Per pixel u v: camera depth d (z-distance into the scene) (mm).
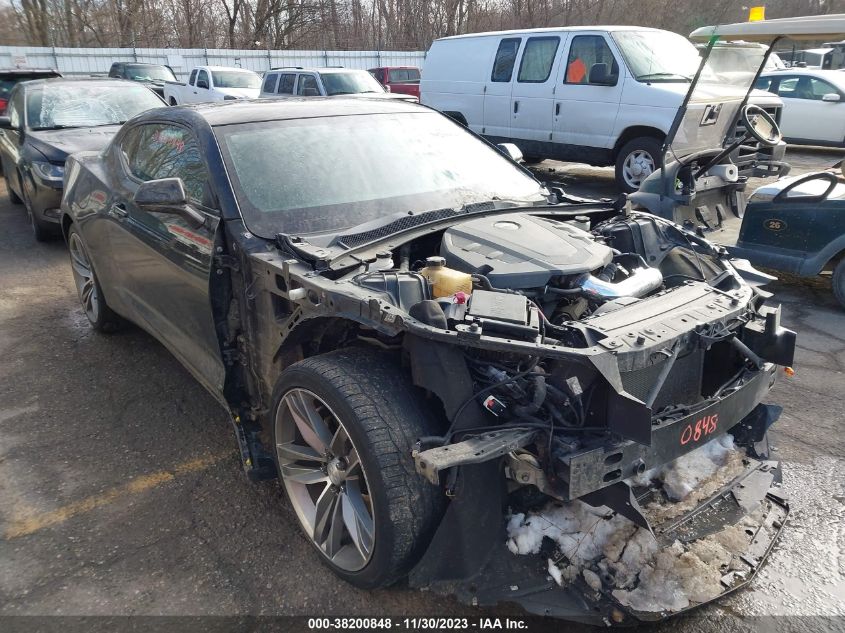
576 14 30984
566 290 2766
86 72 25281
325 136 3652
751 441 3021
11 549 2900
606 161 9891
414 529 2332
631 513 2230
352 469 2537
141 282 4055
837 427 3732
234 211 3105
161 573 2748
